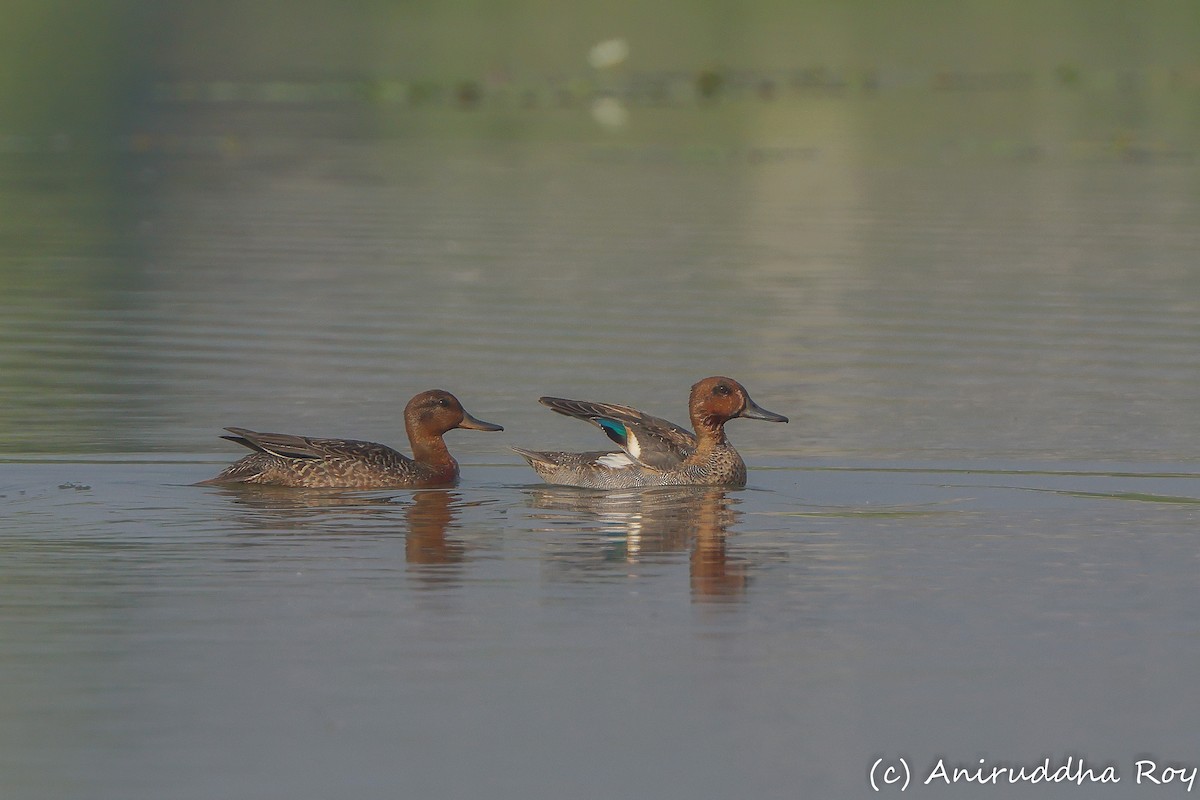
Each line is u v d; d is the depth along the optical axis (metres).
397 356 22.62
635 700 10.47
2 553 13.44
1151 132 49.19
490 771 9.51
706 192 38.16
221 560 13.28
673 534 14.30
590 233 32.69
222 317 25.09
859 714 10.32
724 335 23.95
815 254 30.31
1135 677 10.91
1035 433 18.64
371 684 10.66
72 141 48.28
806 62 68.62
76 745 9.75
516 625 11.77
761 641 11.50
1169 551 13.77
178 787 9.26
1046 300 26.14
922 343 23.45
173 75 64.75
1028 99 58.06
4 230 33.16
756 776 9.52
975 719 10.28
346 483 16.03
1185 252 29.92
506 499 15.71
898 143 47.59
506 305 25.95
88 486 15.95
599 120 53.88
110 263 29.62
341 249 30.94
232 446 17.88
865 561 13.46
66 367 21.80
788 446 18.17
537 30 78.94
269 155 45.41
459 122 53.38
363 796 9.20
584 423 19.33
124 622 11.74
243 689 10.55
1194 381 21.11
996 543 14.03
